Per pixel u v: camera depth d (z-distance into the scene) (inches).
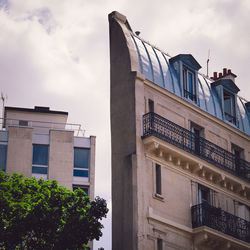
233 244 1545.3
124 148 1480.1
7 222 1310.3
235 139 1770.4
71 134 1875.0
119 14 1646.2
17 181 1365.7
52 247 1291.8
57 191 1353.3
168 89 1601.9
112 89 1563.7
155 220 1430.9
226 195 1652.3
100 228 1342.3
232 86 1808.6
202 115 1672.0
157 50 1669.5
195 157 1549.0
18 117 2043.6
